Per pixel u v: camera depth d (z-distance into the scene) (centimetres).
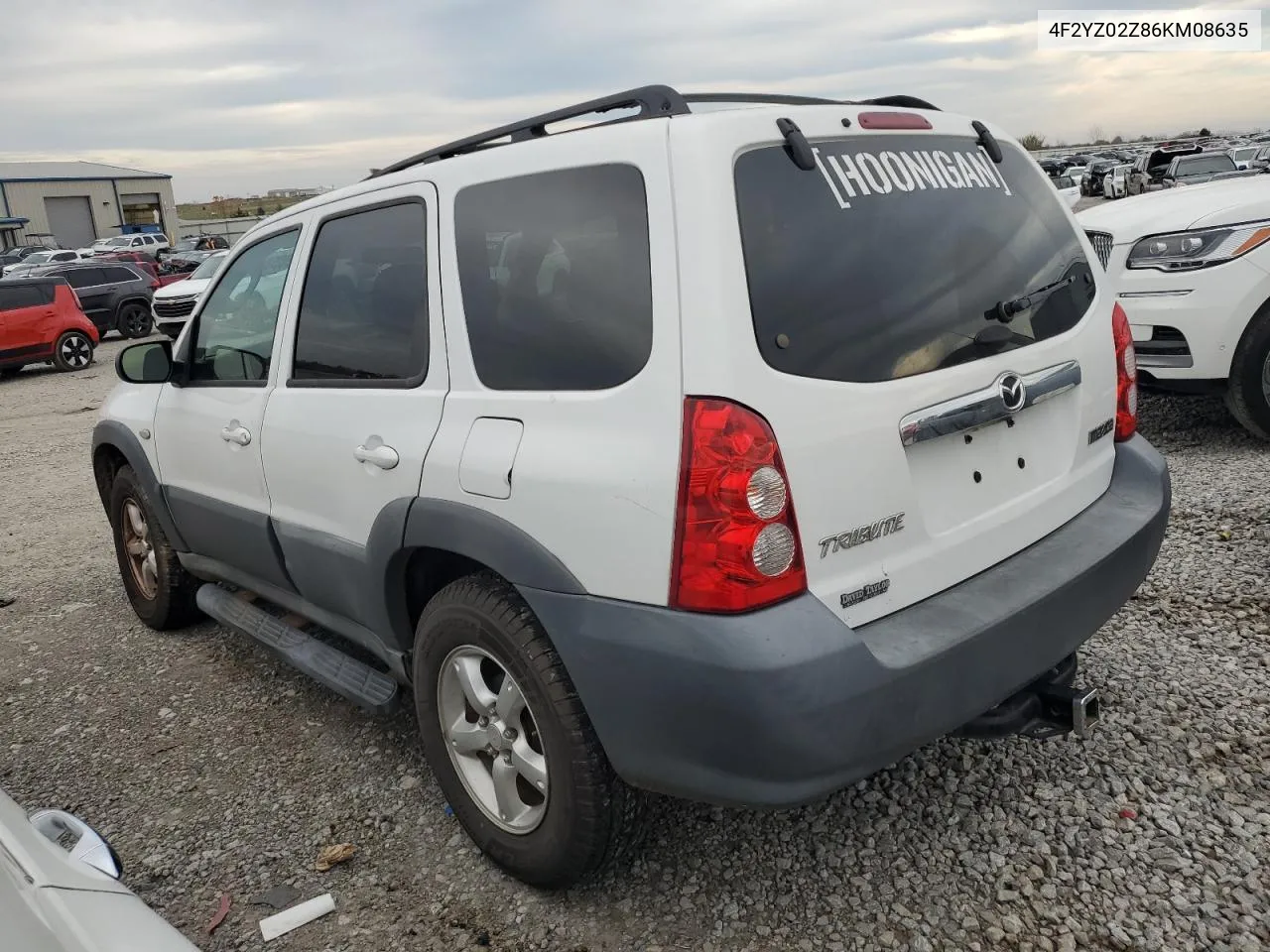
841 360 208
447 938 244
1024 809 268
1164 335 542
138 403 421
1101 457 278
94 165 6238
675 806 286
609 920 244
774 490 195
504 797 252
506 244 242
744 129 210
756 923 238
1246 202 520
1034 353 247
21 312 1633
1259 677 319
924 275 229
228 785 325
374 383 281
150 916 167
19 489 823
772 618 195
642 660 203
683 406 198
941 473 228
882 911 237
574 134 232
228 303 362
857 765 199
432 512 249
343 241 302
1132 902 231
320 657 334
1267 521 436
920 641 209
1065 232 280
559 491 217
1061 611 235
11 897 150
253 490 342
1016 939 224
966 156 258
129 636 466
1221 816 257
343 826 296
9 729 380
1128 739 294
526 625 231
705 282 198
